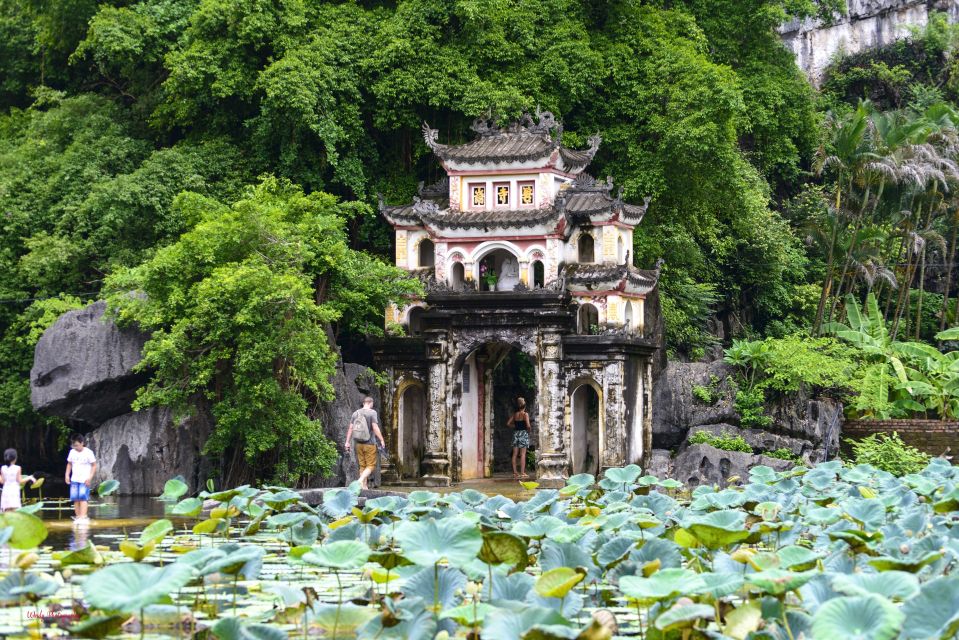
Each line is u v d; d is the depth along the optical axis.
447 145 31.05
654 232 35.28
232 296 24.95
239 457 26.44
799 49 63.94
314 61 31.33
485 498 17.75
